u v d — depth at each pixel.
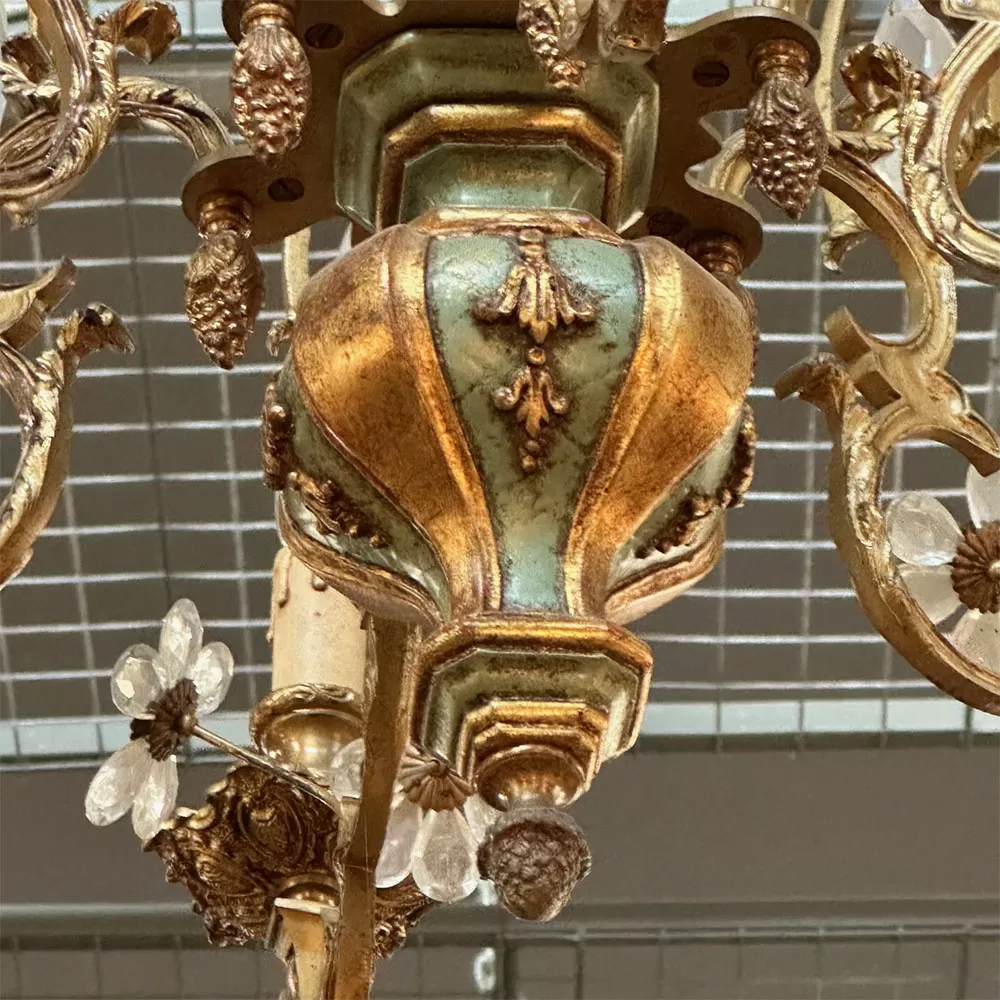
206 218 1.03
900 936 3.01
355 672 1.64
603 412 0.87
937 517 1.13
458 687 0.83
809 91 0.98
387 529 0.91
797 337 2.65
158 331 2.74
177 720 1.57
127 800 1.56
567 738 0.83
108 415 2.81
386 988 3.04
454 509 0.88
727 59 0.98
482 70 0.97
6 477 2.80
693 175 1.19
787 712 3.02
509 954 3.03
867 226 1.19
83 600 2.95
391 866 1.48
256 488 2.87
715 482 0.93
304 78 0.91
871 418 1.11
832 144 1.15
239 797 1.54
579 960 3.03
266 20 0.92
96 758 3.05
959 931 3.01
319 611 1.66
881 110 1.20
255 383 2.79
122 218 2.65
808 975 3.02
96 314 1.13
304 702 1.60
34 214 1.11
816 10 1.83
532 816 0.81
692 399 0.87
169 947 3.08
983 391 2.66
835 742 3.03
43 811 3.07
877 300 2.62
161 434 2.83
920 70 1.20
